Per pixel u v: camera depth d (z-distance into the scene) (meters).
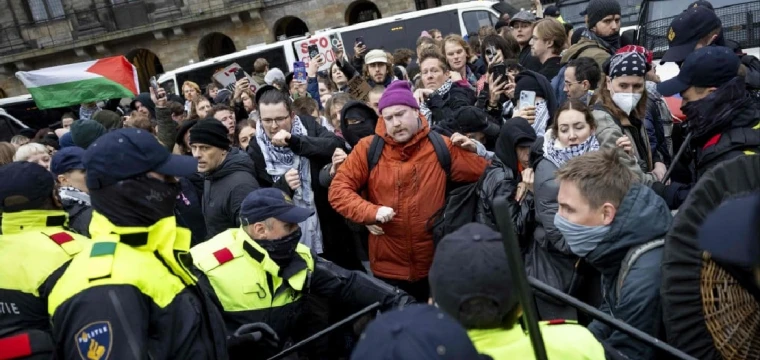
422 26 13.86
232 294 2.72
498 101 4.70
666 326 1.85
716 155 2.58
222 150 3.91
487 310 1.48
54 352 1.87
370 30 13.89
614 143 3.18
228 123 5.71
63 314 1.75
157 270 1.91
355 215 3.52
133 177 1.91
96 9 26.05
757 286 1.48
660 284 1.94
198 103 7.05
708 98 2.60
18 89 27.00
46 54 26.38
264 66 10.50
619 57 3.58
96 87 8.77
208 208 3.91
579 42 5.38
